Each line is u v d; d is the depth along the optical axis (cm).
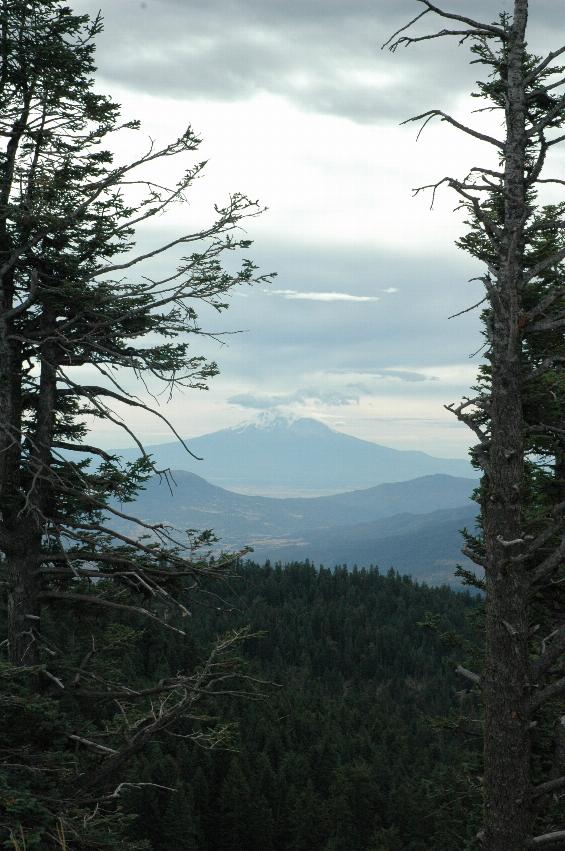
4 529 2009
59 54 1972
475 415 1450
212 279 1970
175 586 2050
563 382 2083
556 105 1332
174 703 1975
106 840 1501
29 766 1539
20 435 2066
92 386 2073
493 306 1314
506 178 1314
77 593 2083
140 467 1948
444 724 2730
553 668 1546
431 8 1320
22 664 1966
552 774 1348
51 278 1991
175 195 2005
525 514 1858
